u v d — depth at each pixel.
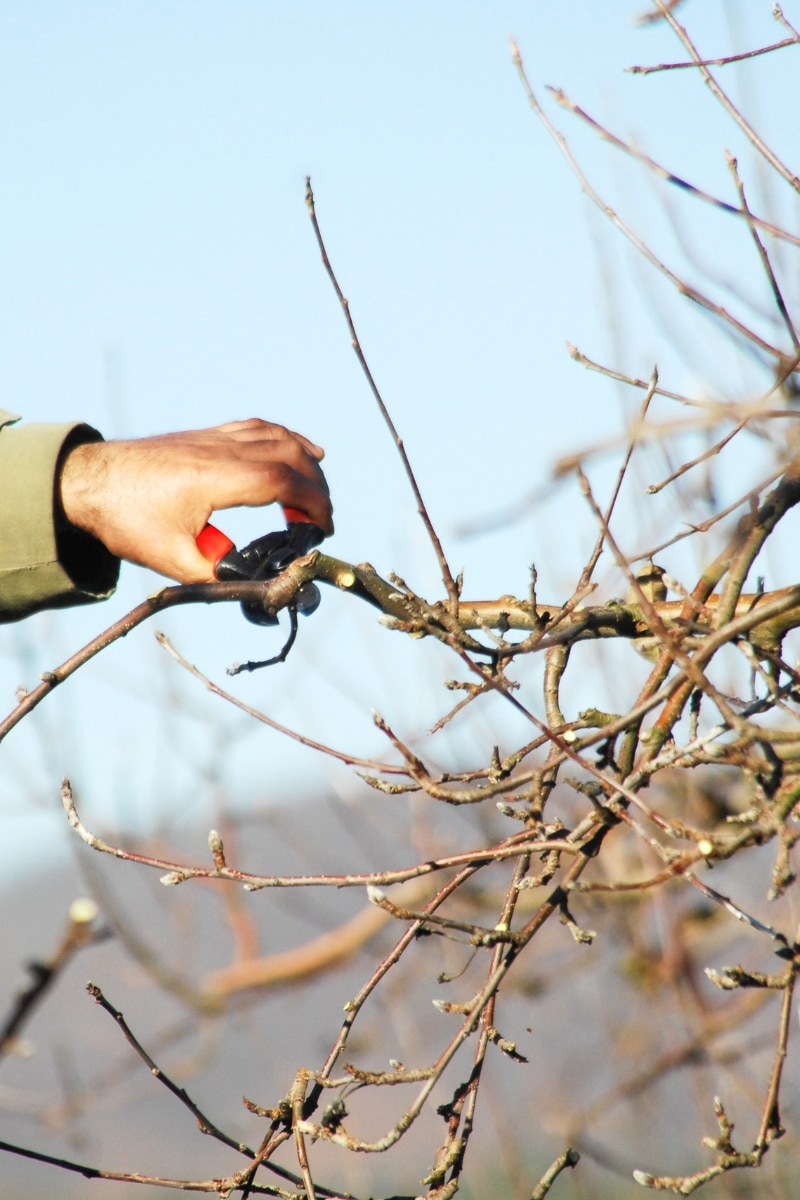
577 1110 10.20
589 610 4.99
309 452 5.59
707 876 9.60
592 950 10.22
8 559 5.36
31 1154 4.32
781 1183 8.49
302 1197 4.36
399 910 4.01
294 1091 4.25
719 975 3.88
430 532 4.57
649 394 4.09
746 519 4.11
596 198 4.03
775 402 3.60
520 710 3.89
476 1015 4.01
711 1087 9.44
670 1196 10.80
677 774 8.68
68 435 5.47
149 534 5.23
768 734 3.47
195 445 5.38
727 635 3.63
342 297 4.45
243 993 11.23
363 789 10.77
